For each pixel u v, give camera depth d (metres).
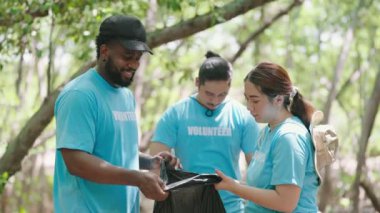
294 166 4.28
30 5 6.73
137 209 4.56
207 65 5.41
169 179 4.64
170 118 5.56
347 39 10.70
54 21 7.02
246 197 4.41
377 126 14.03
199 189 4.56
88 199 4.24
